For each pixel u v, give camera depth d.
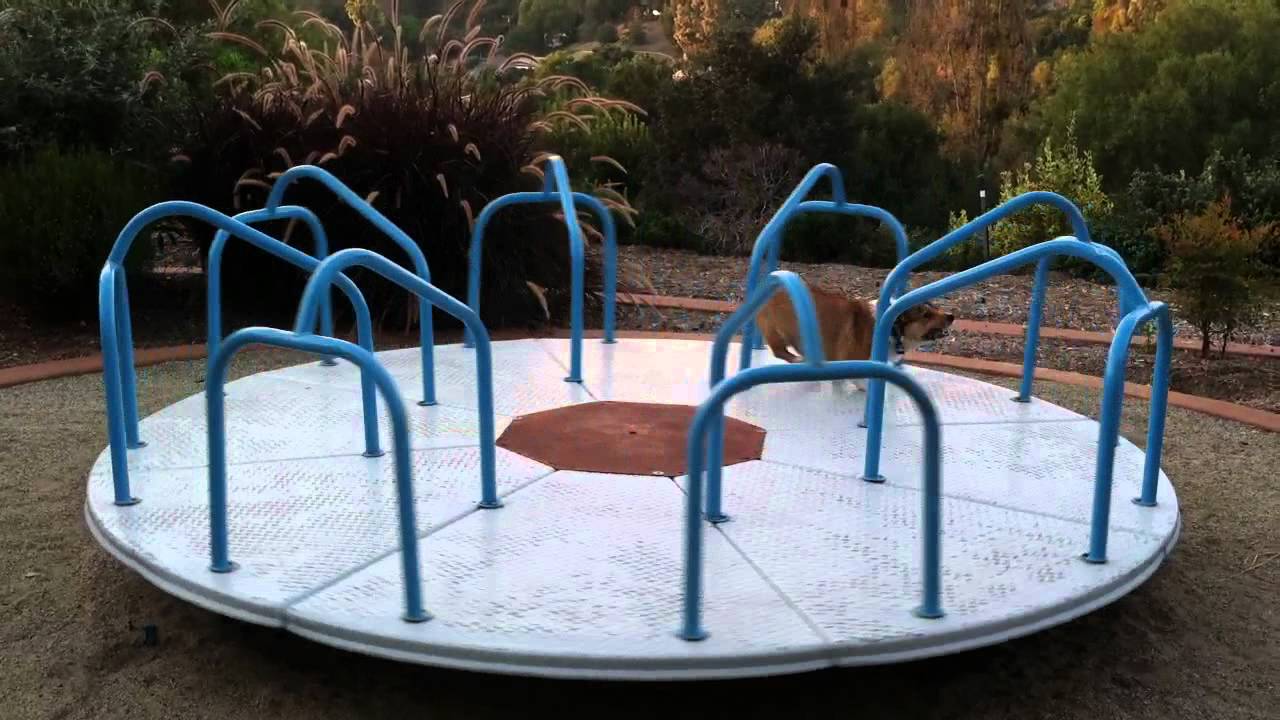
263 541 3.28
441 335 8.05
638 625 2.75
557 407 4.85
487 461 3.57
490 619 2.77
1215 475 5.00
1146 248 12.23
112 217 7.67
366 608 2.83
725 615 2.81
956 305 9.95
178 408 4.74
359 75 8.50
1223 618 3.52
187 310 8.50
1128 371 7.26
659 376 5.47
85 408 5.72
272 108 8.27
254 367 6.87
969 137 24.98
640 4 45.97
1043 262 5.10
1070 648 3.32
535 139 8.64
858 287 11.28
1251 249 7.42
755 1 26.33
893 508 3.67
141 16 10.66
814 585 3.02
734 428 4.58
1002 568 3.17
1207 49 19.22
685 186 17.05
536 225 8.40
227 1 13.73
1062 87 20.94
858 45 25.56
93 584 3.60
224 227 3.74
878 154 20.44
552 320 8.70
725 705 2.98
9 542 3.92
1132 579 3.19
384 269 3.08
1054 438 4.58
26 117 8.59
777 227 4.68
